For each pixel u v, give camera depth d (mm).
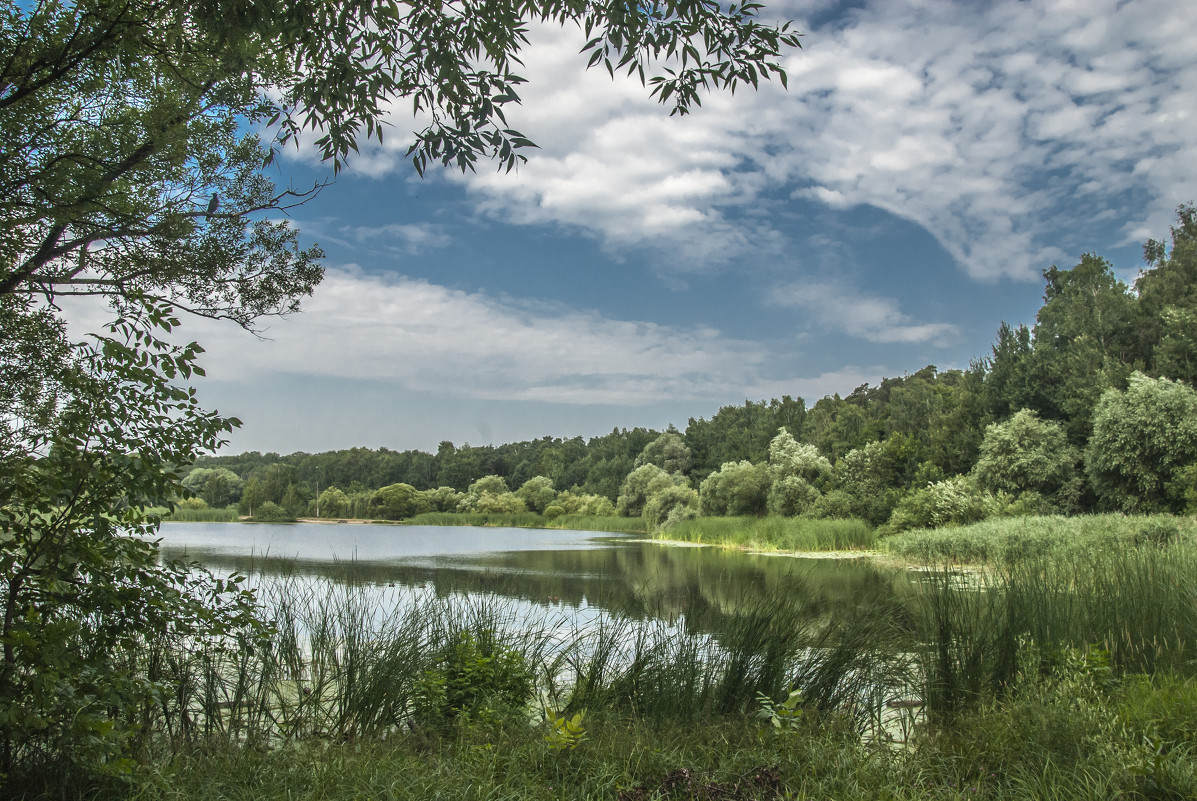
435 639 6594
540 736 4562
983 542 18000
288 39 4984
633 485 58031
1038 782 3566
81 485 3875
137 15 4996
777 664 5879
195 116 6605
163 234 6586
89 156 5695
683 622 7688
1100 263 33438
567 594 13070
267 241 7543
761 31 4820
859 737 4742
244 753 4312
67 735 3629
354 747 4492
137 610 4191
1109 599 6910
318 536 40469
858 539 27562
